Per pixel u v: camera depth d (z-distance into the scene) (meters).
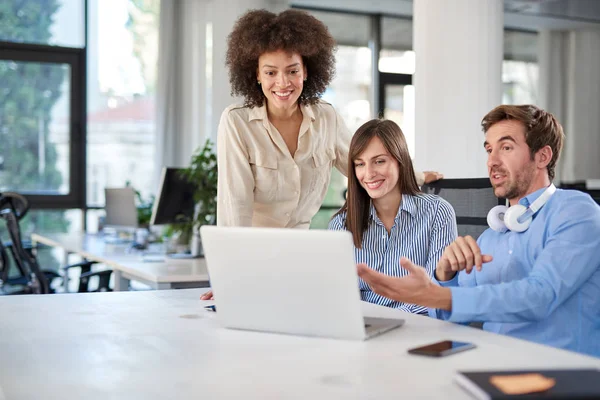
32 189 7.53
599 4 8.13
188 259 4.52
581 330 1.79
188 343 1.57
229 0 7.31
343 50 8.38
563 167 9.41
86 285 4.87
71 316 1.90
